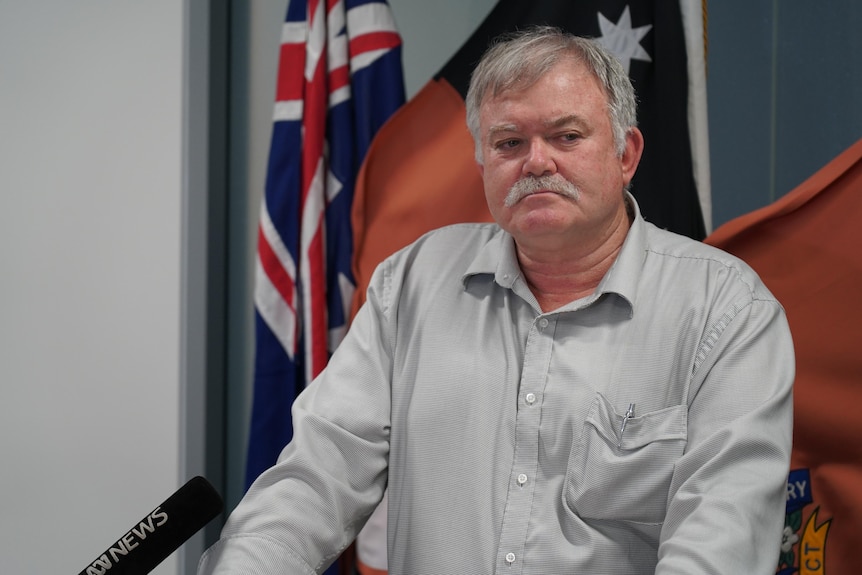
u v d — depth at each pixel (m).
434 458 1.34
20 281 2.59
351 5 2.21
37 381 2.57
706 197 1.97
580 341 1.31
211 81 2.49
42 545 2.57
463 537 1.28
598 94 1.30
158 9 2.49
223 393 2.57
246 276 2.59
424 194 2.09
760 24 2.38
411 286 1.48
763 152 2.38
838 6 2.20
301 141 2.20
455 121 2.09
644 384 1.26
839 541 1.74
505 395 1.33
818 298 1.76
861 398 1.73
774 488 1.10
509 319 1.38
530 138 1.29
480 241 1.49
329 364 1.44
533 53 1.29
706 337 1.24
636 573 1.21
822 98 2.24
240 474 2.60
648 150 1.98
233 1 2.59
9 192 2.60
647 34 2.01
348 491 1.31
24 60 2.59
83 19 2.54
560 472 1.27
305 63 2.20
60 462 2.56
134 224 2.51
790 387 1.19
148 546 1.11
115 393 2.52
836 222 1.75
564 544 1.23
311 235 2.17
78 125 2.54
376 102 2.20
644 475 1.21
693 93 1.97
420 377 1.38
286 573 1.21
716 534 1.04
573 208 1.28
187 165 2.46
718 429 1.16
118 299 2.52
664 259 1.35
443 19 2.53
